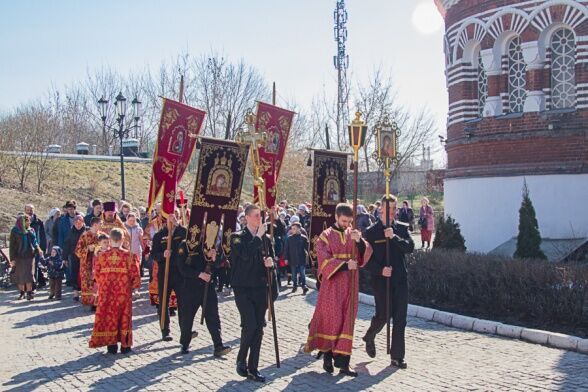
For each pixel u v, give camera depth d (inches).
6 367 375.9
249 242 341.1
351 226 362.9
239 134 374.9
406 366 353.1
